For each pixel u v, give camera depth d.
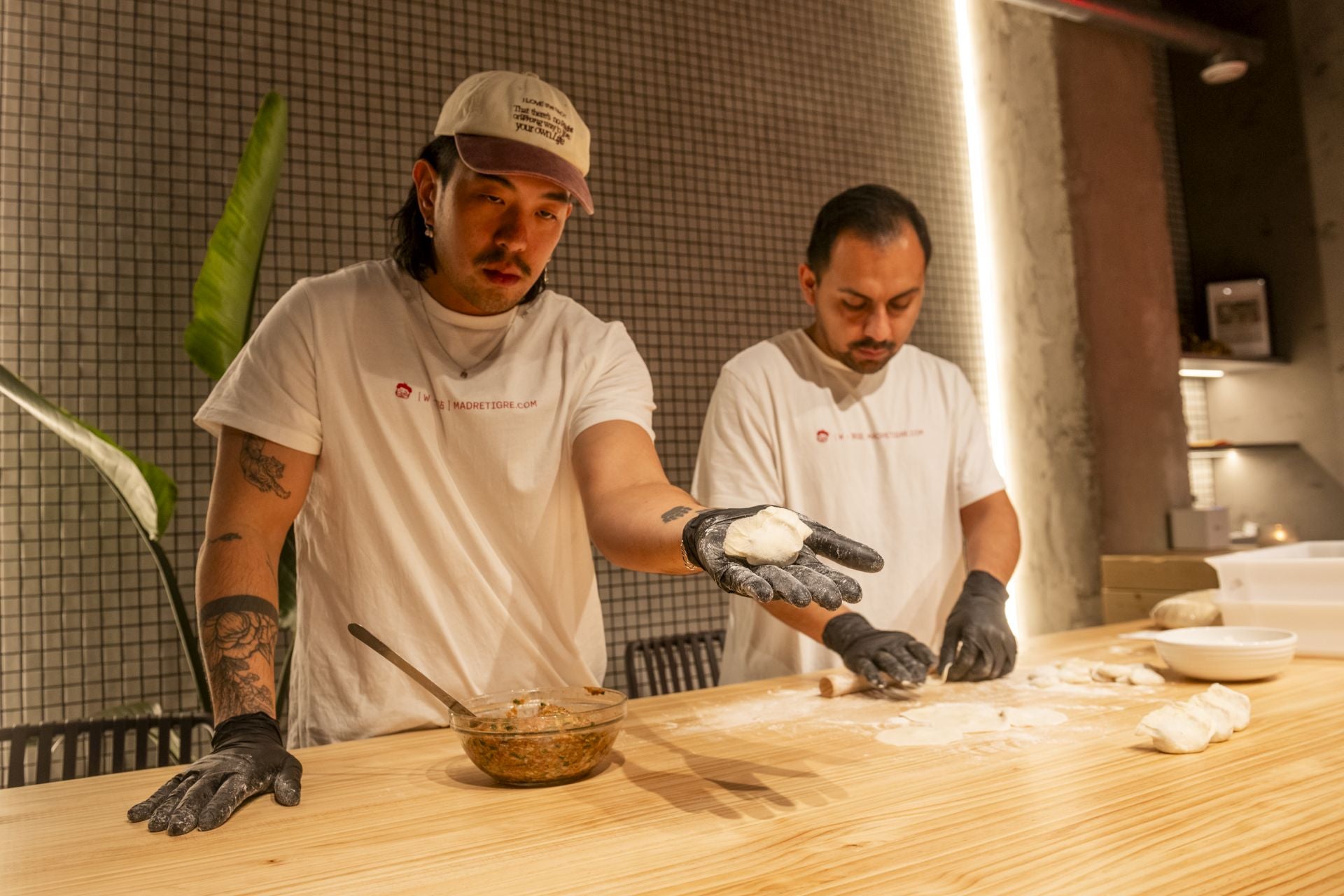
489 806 0.92
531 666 1.43
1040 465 3.76
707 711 1.31
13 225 2.74
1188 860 0.71
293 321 1.34
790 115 4.04
